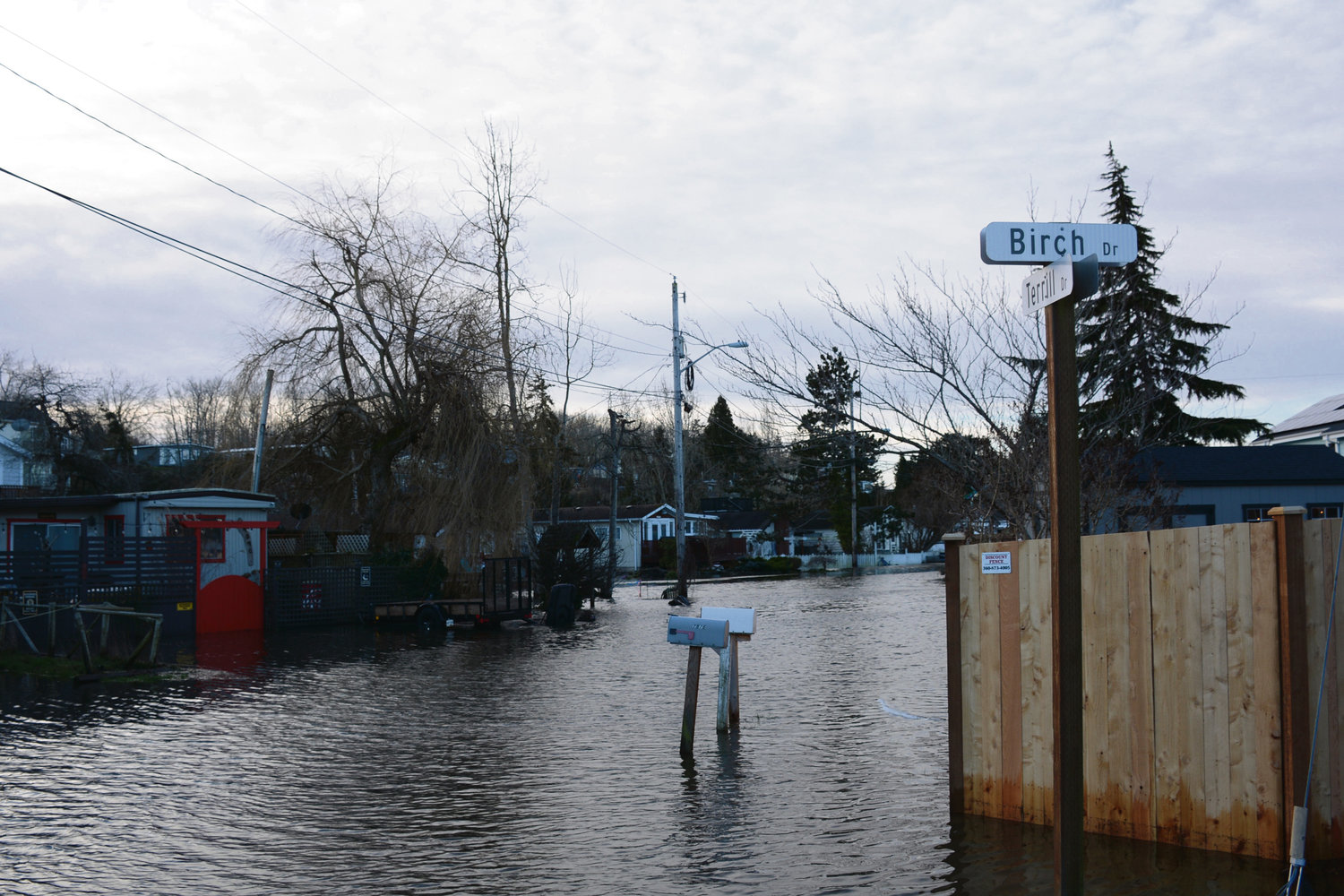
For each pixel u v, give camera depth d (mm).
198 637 27203
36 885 7184
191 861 7695
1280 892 5938
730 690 12758
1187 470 30047
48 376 47656
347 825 8625
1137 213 26703
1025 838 7648
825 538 87750
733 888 6918
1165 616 7168
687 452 82312
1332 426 40312
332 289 34031
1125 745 7395
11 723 13773
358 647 24359
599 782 10031
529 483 34938
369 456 34250
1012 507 13648
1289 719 6492
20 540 27062
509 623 31250
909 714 13539
